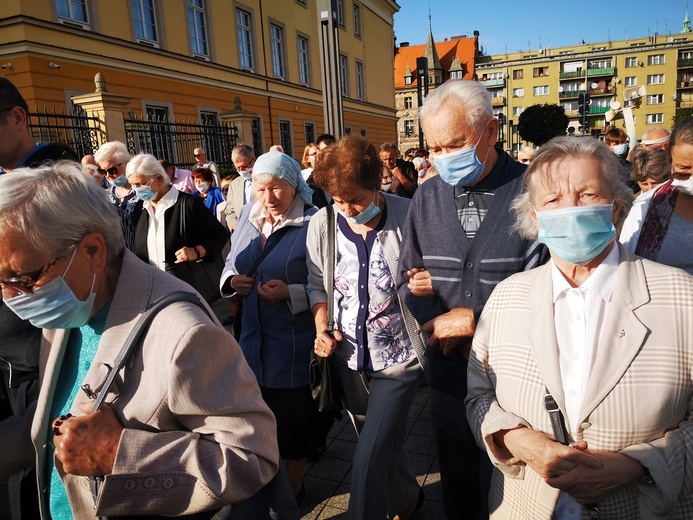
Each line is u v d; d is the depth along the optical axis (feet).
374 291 7.34
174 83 47.21
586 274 4.60
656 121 225.56
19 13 33.32
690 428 4.11
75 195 3.79
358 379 7.73
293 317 8.29
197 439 3.91
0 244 3.54
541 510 4.54
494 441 4.74
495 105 245.86
